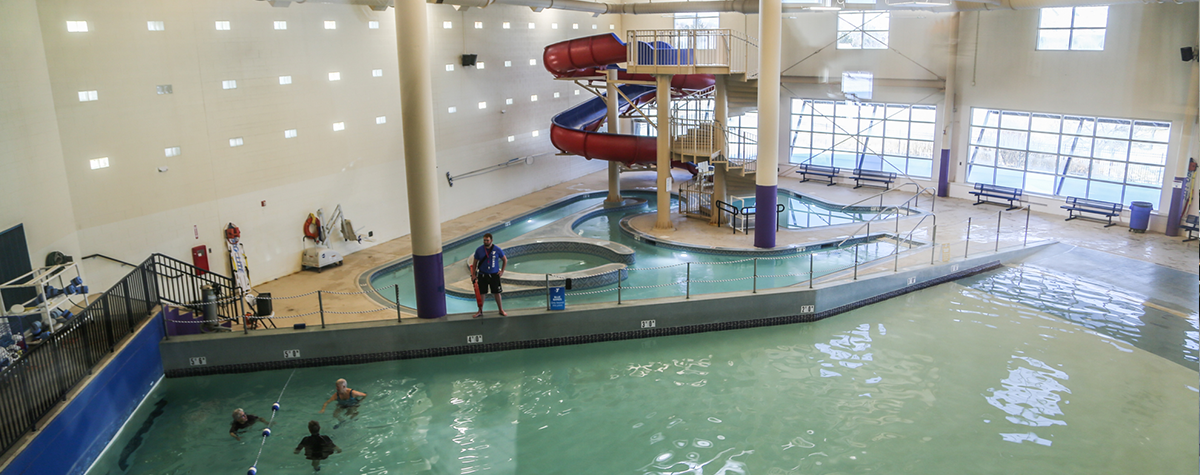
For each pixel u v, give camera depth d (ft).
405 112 37.68
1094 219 62.54
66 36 37.65
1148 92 57.06
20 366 26.30
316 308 43.88
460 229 62.90
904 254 53.01
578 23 79.92
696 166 63.57
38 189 36.11
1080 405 33.01
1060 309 44.42
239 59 46.21
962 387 35.04
